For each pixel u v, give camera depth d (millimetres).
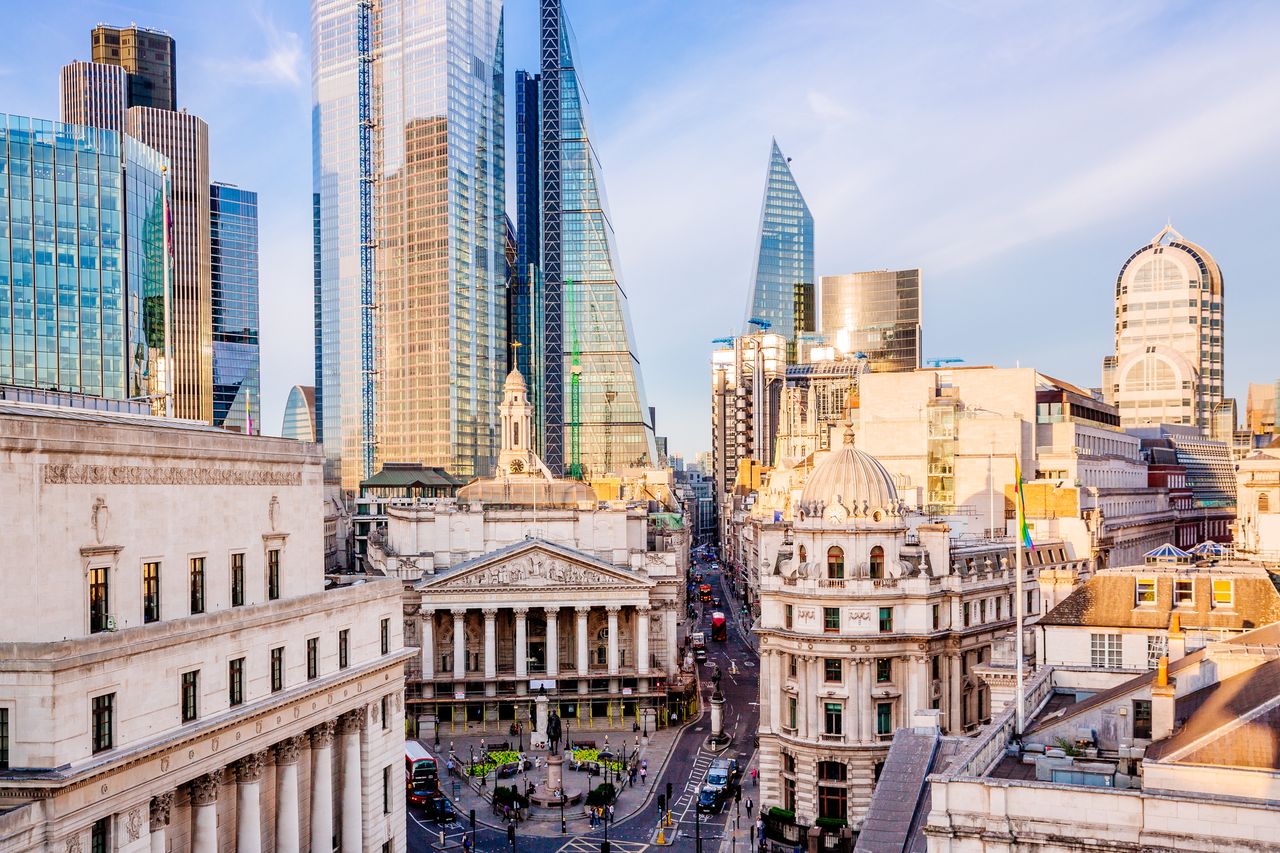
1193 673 52219
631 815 107312
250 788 70250
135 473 62375
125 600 61188
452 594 148875
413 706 145125
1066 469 157250
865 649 99562
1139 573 78562
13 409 66250
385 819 88812
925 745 59969
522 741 139625
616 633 151125
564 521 162750
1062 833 43188
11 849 50125
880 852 50219
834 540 102875
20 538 54500
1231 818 40594
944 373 164125
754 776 120125
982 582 108188
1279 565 98062
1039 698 62969
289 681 74812
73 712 54438
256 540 74875
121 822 57781
